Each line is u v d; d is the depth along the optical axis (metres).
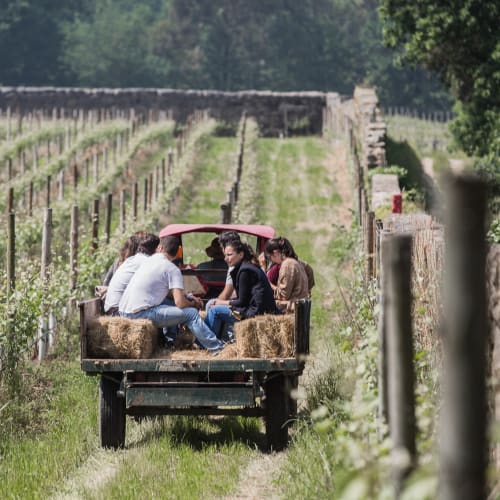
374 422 22.84
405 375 17.22
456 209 11.94
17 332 44.81
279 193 122.75
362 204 80.69
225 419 40.00
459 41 114.62
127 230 79.25
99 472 32.59
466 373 11.98
